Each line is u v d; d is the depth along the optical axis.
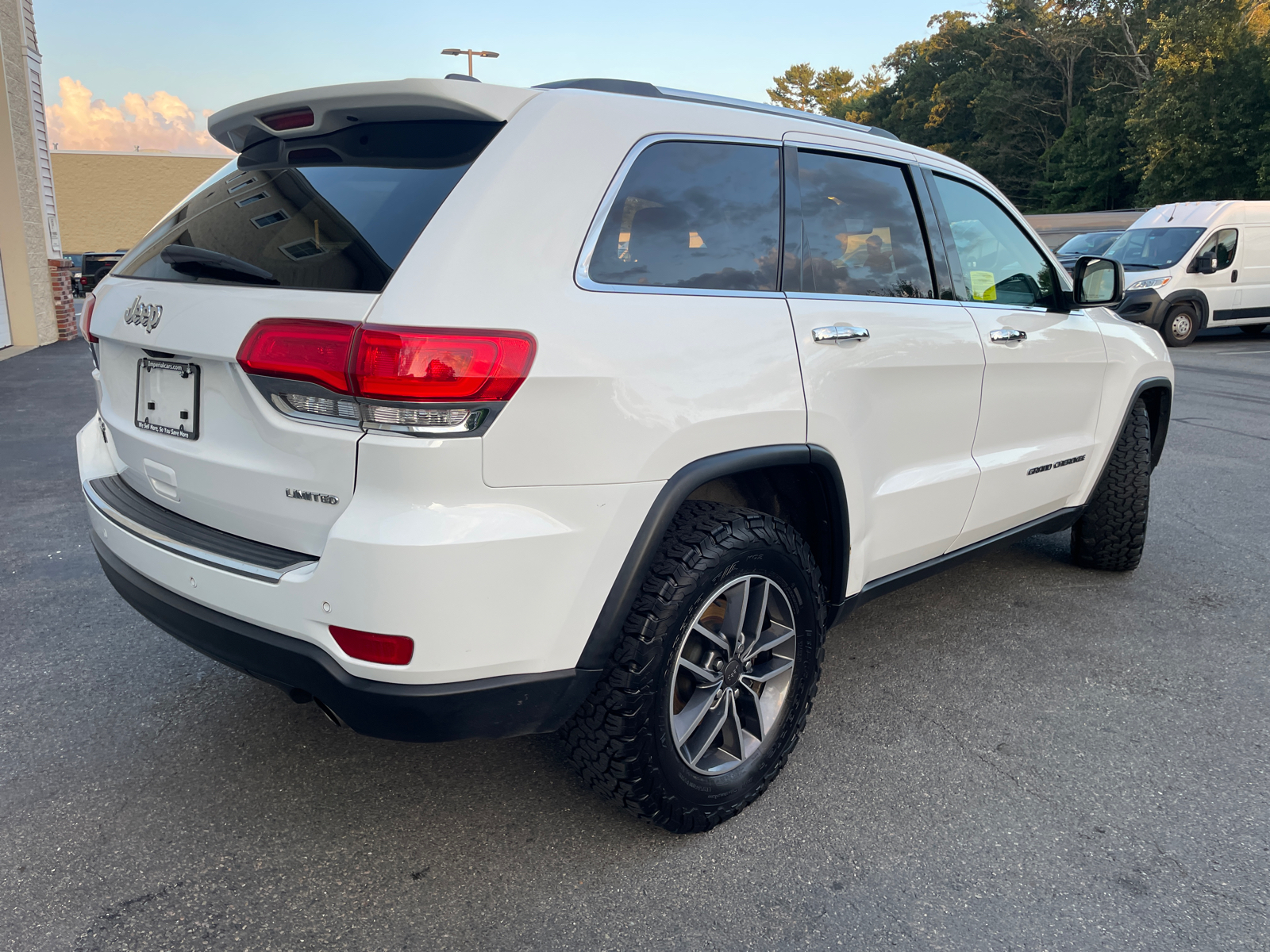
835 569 2.55
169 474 2.15
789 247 2.37
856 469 2.47
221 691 2.92
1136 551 4.06
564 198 1.89
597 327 1.85
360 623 1.70
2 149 11.55
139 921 1.90
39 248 12.51
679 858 2.15
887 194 2.75
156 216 49.03
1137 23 50.88
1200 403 9.02
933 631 3.52
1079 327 3.53
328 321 1.70
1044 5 57.44
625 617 1.94
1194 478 5.99
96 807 2.30
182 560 1.98
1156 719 2.87
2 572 3.91
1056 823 2.31
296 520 1.84
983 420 3.05
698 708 2.14
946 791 2.45
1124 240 15.13
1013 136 59.97
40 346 12.33
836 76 95.75
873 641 3.43
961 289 2.99
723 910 1.98
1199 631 3.55
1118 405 3.79
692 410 1.98
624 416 1.86
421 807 2.33
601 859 2.14
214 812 2.29
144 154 48.44
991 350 2.99
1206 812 2.38
